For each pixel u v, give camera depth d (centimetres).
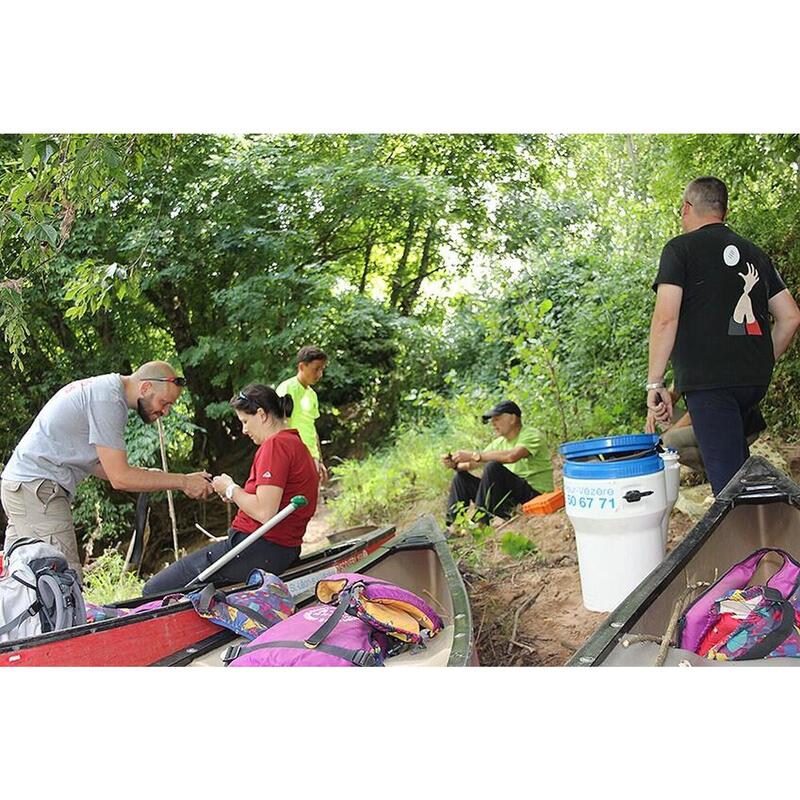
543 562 531
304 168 1193
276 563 459
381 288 1476
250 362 1191
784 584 311
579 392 845
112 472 443
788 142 821
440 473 898
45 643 316
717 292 420
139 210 1114
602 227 1143
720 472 425
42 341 1121
